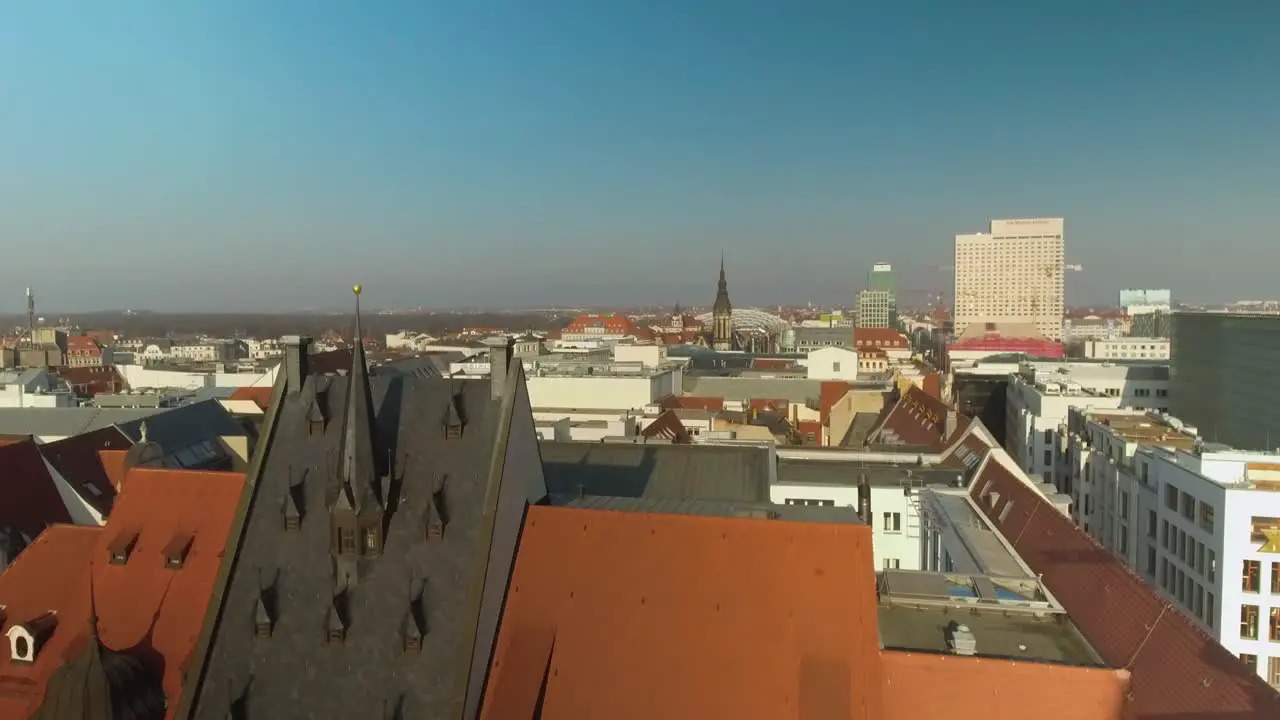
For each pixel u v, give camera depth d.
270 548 36.72
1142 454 90.69
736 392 185.12
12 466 67.56
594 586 36.25
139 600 43.72
